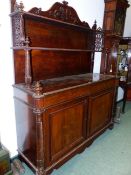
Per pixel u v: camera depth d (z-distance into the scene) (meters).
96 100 2.12
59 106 1.57
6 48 1.61
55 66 2.12
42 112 1.39
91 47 2.62
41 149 1.48
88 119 2.04
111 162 1.93
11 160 1.89
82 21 2.35
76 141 1.92
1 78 1.64
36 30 1.79
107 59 2.86
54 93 1.46
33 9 1.66
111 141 2.38
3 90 1.68
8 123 1.80
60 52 2.14
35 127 1.46
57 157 1.68
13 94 1.75
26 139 1.67
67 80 2.02
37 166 1.55
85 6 2.40
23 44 1.50
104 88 2.24
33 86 1.58
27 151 1.71
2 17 1.52
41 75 1.97
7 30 1.58
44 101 1.38
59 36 2.07
